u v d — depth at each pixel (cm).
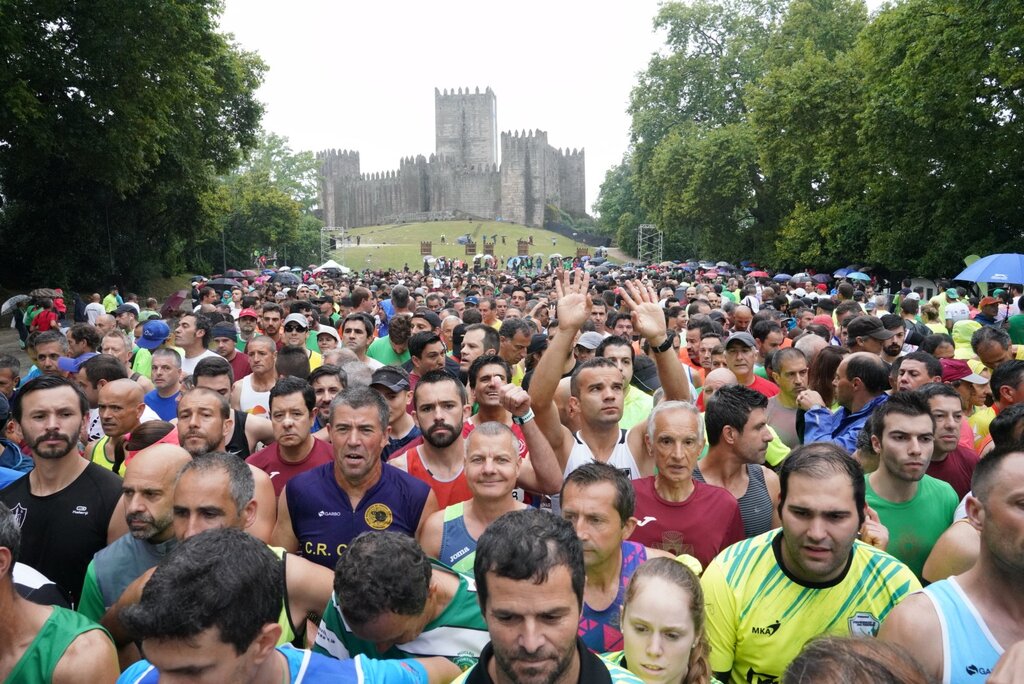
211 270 6275
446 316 1196
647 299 556
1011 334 1188
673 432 419
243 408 778
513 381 860
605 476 349
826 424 603
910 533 422
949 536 364
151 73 2727
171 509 377
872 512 390
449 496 513
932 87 2720
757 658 321
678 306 1261
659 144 6306
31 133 2431
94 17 2477
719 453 468
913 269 3481
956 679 260
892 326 915
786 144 4250
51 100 2570
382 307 1691
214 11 3172
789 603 320
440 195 14388
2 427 551
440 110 15038
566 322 511
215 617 221
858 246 3919
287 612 343
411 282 3722
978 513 276
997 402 582
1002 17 2469
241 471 361
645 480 445
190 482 348
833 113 3834
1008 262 1556
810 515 305
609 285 2130
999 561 261
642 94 6775
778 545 330
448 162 14375
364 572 297
